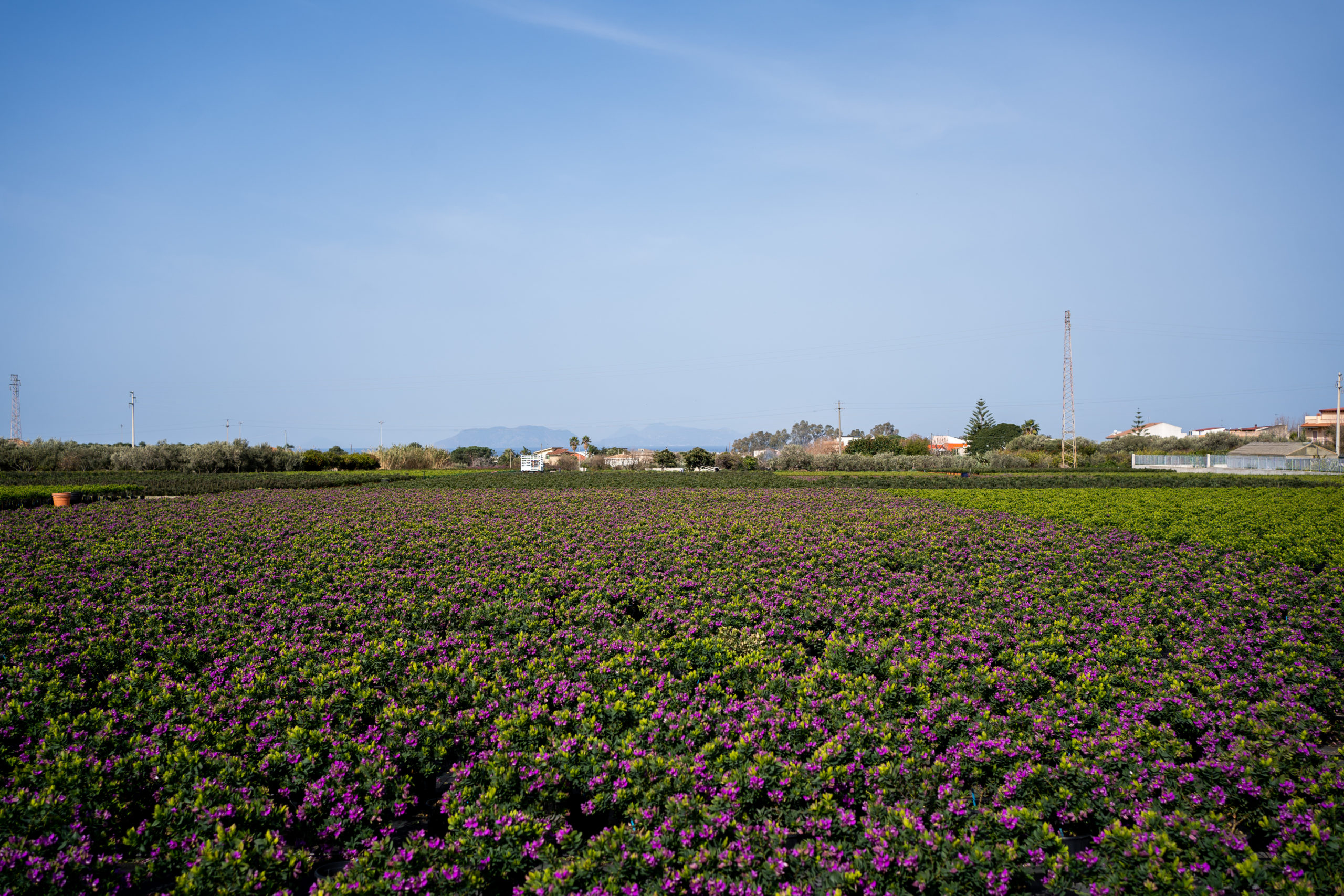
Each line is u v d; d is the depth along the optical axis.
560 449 105.56
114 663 10.91
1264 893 5.95
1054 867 6.32
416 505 28.42
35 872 5.99
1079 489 40.88
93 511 26.25
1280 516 25.64
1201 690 9.82
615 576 15.84
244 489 42.66
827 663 10.99
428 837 7.64
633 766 7.53
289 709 9.15
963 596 14.52
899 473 62.78
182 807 6.96
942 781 7.67
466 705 9.63
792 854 6.38
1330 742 9.61
